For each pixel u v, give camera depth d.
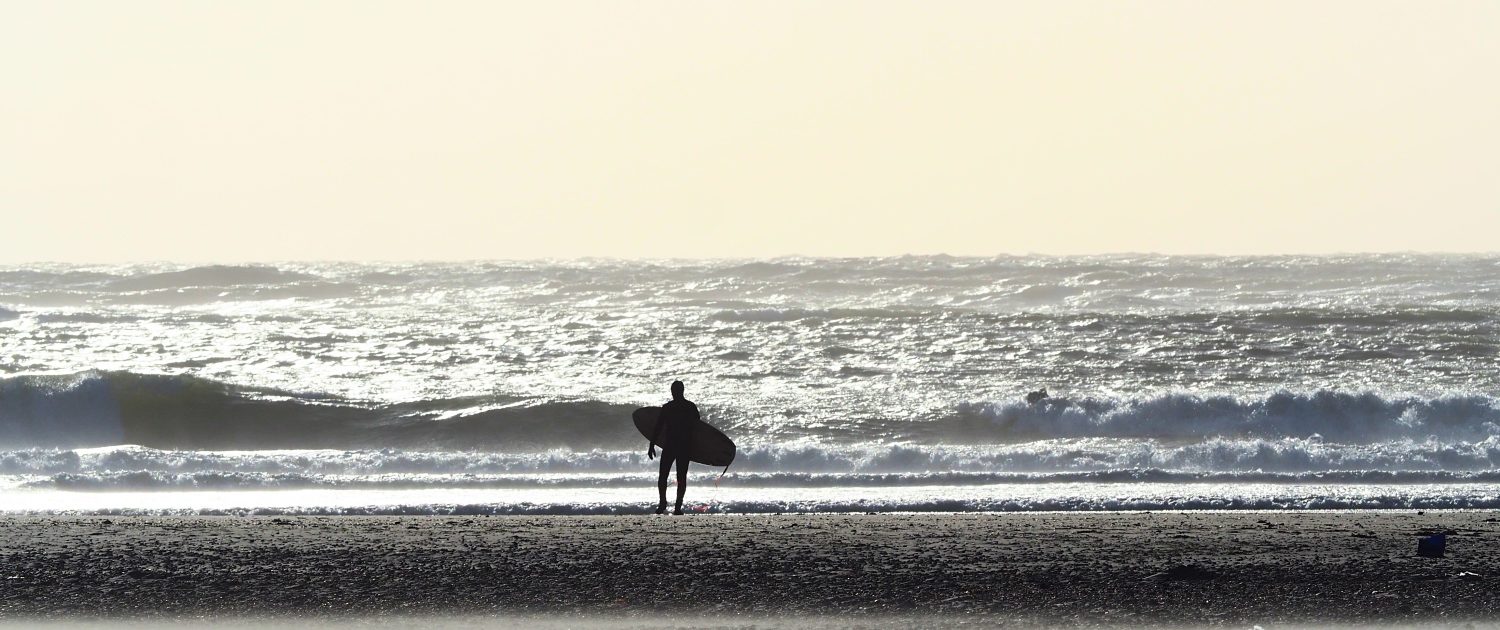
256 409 95.88
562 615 36.94
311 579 41.56
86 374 97.62
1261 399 92.00
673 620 36.34
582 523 55.09
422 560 44.81
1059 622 35.94
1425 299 176.88
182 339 136.62
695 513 61.28
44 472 75.56
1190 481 72.81
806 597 38.94
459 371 118.88
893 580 41.22
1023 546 47.88
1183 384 109.00
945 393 104.62
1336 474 73.69
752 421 92.50
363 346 132.25
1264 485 70.75
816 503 62.88
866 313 150.50
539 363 122.56
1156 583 40.59
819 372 115.62
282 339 136.62
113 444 91.81
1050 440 87.94
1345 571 42.34
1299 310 146.12
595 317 153.38
